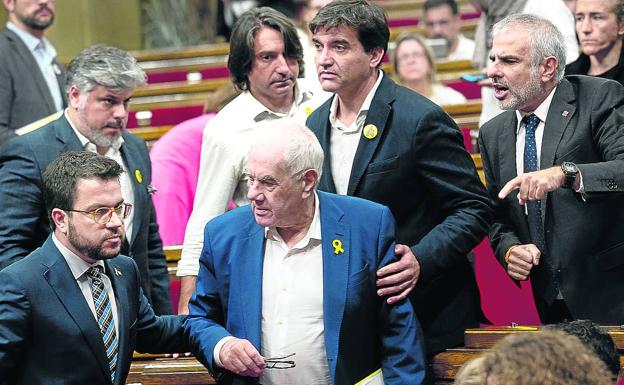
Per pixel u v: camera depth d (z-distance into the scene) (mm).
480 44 13188
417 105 7918
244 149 9039
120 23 22719
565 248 8242
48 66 13938
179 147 12203
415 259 7648
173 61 19750
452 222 7809
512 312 10602
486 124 8836
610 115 8156
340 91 7992
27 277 7504
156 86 17281
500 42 8258
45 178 7629
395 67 14906
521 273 8281
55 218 7609
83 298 7617
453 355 7984
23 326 7434
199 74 18859
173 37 23172
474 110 13953
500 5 12859
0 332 7391
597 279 8227
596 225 8188
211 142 9141
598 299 8227
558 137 8242
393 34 19141
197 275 8586
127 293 7867
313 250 7555
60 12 21641
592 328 6652
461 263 8133
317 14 7973
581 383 5137
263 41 9047
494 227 8672
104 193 7527
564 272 8266
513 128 8594
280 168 7223
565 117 8266
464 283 8125
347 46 7887
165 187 11977
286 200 7285
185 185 12078
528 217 8492
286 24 9141
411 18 22828
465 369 5523
